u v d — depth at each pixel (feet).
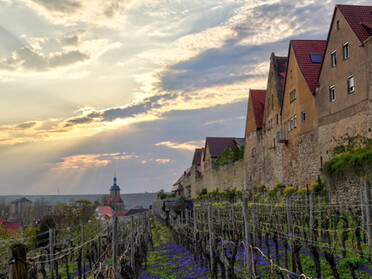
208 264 78.84
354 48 125.49
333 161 124.98
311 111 155.94
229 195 230.07
